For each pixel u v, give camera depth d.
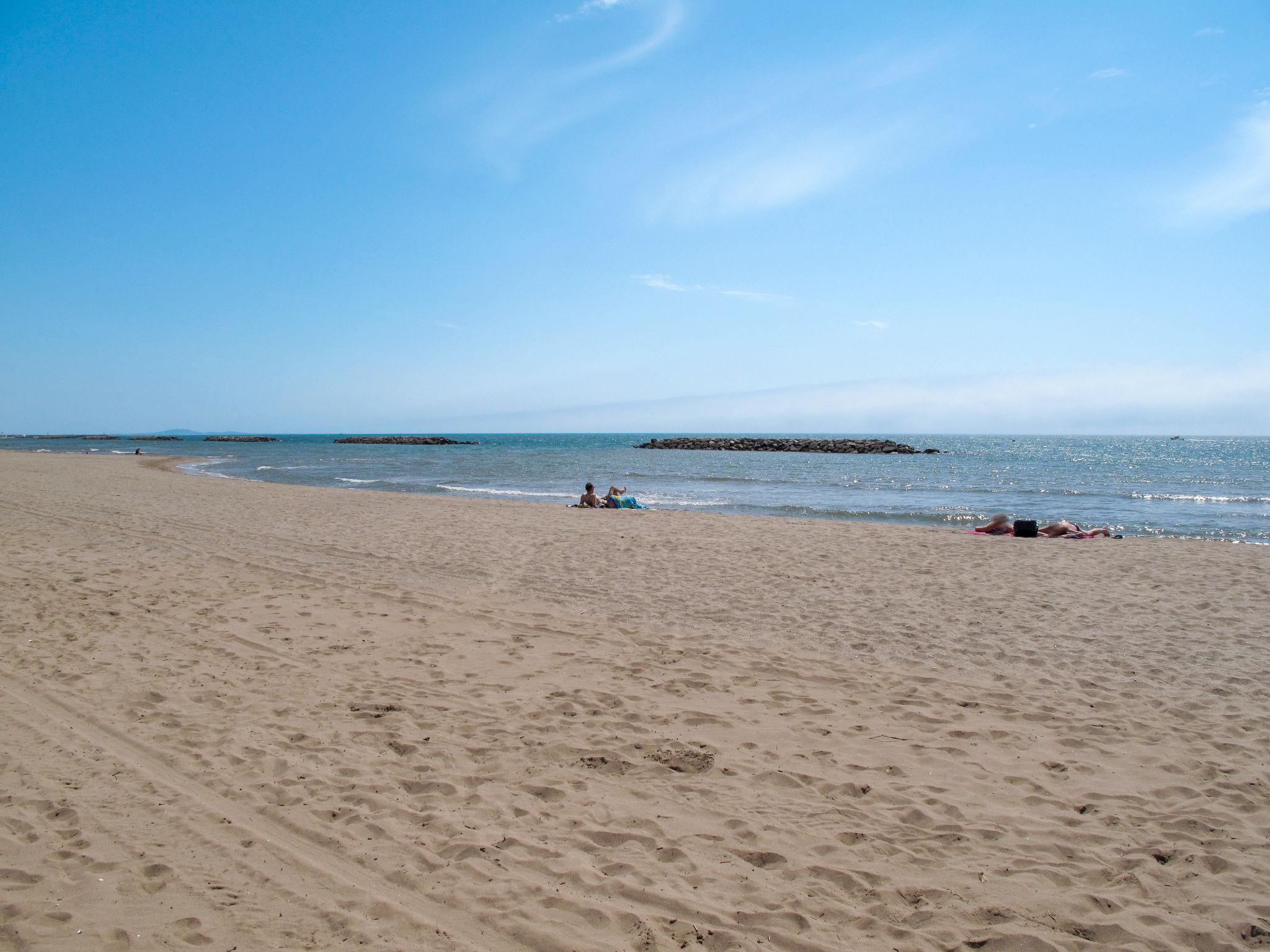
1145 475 44.16
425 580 9.38
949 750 4.67
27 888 3.08
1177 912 3.14
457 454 73.56
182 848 3.44
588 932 2.96
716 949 2.88
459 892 3.20
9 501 17.45
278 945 2.80
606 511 17.91
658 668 6.16
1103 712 5.27
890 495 29.09
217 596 8.30
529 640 6.90
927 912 3.12
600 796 4.08
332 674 5.89
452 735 4.82
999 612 7.90
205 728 4.81
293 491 22.33
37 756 4.32
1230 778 4.29
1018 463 59.09
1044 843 3.65
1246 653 6.49
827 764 4.48
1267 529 19.09
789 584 9.23
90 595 8.16
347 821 3.75
